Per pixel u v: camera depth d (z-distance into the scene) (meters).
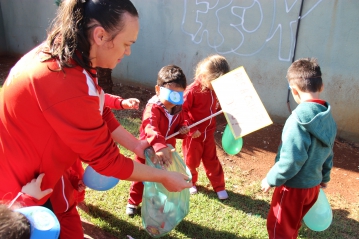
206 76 2.97
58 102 1.36
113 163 1.56
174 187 1.81
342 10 4.52
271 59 5.23
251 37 5.30
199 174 3.78
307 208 2.44
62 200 2.06
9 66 8.16
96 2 1.33
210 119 3.12
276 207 2.43
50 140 1.51
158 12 6.17
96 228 2.75
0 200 1.55
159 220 2.32
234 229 2.92
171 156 2.38
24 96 1.41
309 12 4.75
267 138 4.87
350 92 4.76
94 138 1.46
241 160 4.18
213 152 3.31
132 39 1.44
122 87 6.82
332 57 4.76
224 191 3.35
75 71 1.39
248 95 2.59
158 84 2.63
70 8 1.36
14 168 1.55
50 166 1.61
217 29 5.59
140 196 2.94
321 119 2.09
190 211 3.11
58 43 1.42
